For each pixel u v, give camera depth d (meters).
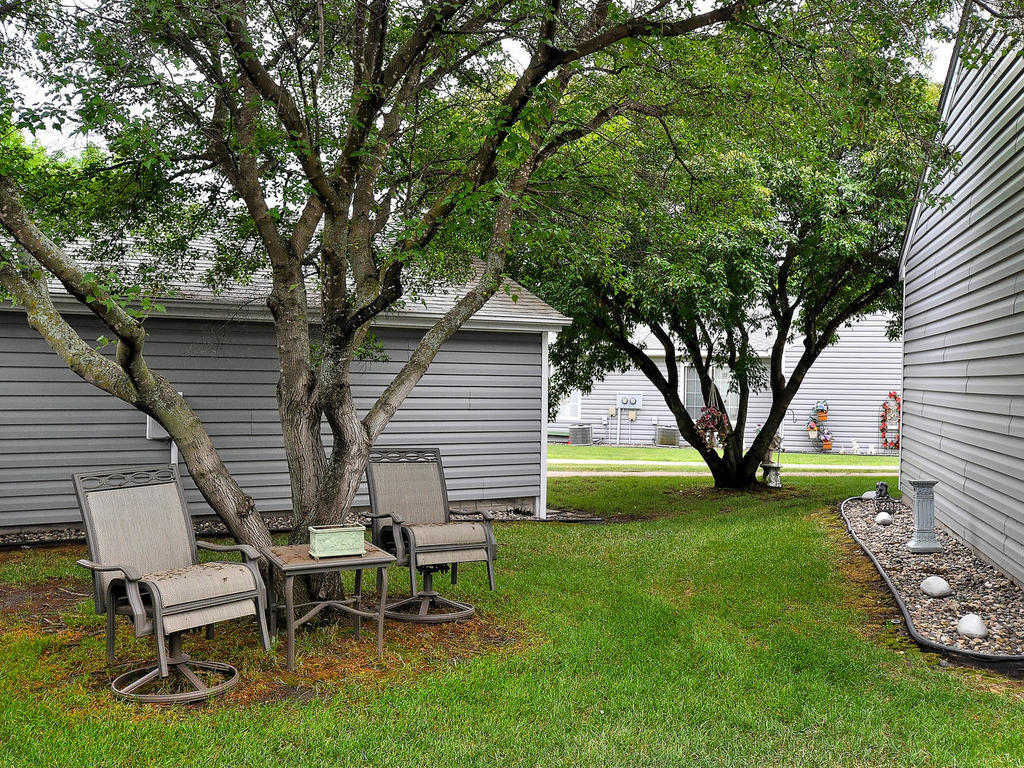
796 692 4.42
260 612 4.61
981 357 7.47
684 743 3.79
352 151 5.84
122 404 9.17
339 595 5.76
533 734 3.86
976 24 5.77
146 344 9.21
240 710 4.09
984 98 7.58
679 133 8.27
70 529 8.98
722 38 6.71
